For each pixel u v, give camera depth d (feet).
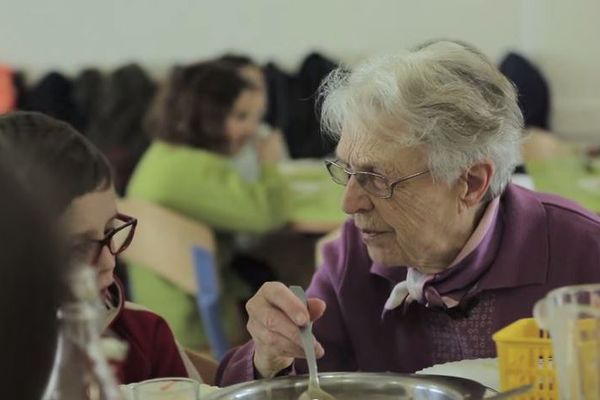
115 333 7.70
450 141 7.26
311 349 6.64
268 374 7.38
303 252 20.92
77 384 3.92
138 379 7.77
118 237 7.62
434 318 7.97
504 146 7.52
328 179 20.51
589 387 4.75
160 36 26.73
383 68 7.45
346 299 8.33
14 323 3.13
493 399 5.32
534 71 24.88
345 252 8.43
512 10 25.52
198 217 16.96
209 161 16.98
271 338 6.99
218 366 8.07
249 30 26.48
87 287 3.94
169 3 26.58
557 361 4.90
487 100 7.39
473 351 7.83
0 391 3.15
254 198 17.13
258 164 18.65
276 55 26.48
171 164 16.88
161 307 16.46
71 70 27.12
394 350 8.20
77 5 26.81
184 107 17.02
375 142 7.33
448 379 6.00
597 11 25.03
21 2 27.02
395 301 7.98
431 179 7.36
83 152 6.25
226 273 18.39
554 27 25.27
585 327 4.75
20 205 3.18
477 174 7.50
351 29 26.17
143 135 25.50
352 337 8.34
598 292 4.94
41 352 3.22
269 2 26.27
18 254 3.14
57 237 3.29
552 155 21.85
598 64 25.20
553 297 4.92
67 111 26.35
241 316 18.42
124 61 26.84
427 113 7.22
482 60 7.55
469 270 7.68
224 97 17.02
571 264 7.84
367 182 7.47
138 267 16.43
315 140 25.08
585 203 17.21
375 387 6.14
